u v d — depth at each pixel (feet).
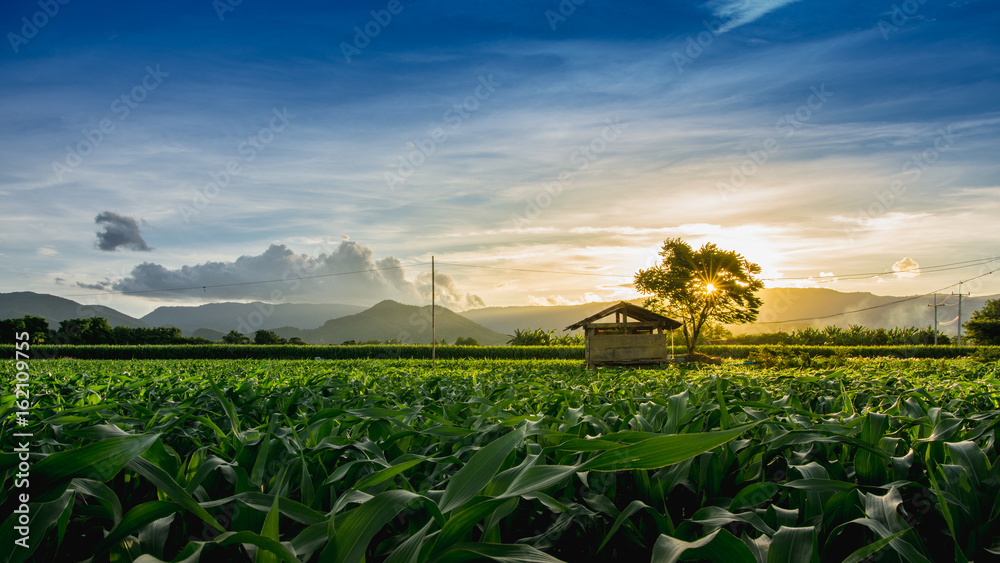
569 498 5.70
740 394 12.50
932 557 5.36
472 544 3.38
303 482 5.12
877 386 15.05
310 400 11.87
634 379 20.18
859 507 5.04
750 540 4.43
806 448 6.84
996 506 4.73
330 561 3.43
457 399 12.89
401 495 3.75
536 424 6.31
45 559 4.88
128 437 3.82
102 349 142.00
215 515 5.94
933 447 6.40
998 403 11.71
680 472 5.73
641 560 5.34
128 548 4.33
